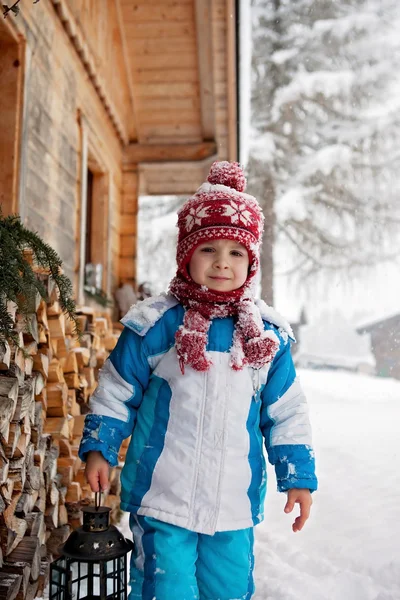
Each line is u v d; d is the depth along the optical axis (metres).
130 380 1.85
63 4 4.75
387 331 24.03
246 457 1.80
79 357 3.34
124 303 7.44
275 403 1.91
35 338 2.49
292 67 14.98
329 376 9.45
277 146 14.96
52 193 4.73
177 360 1.82
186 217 1.96
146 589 1.69
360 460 3.78
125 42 7.04
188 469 1.74
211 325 1.86
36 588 2.18
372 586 2.23
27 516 2.29
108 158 7.01
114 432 1.82
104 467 1.79
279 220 15.32
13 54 3.97
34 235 2.37
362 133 15.37
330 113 15.30
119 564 1.76
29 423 2.29
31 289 2.17
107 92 6.58
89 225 6.93
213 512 1.73
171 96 7.60
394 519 2.78
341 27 15.12
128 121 7.81
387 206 15.56
